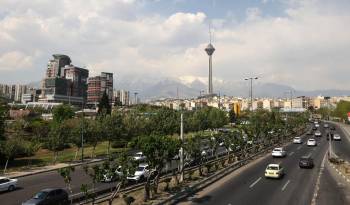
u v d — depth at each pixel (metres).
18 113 107.69
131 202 23.11
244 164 46.91
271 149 67.19
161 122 77.06
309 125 152.38
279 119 108.88
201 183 31.38
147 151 26.47
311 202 25.73
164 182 32.28
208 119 104.69
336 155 57.34
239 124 130.75
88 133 58.78
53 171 45.50
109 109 111.50
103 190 28.45
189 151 35.38
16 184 35.31
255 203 25.27
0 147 45.81
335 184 33.16
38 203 23.25
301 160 44.50
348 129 124.88
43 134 68.00
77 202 25.94
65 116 89.38
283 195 28.06
